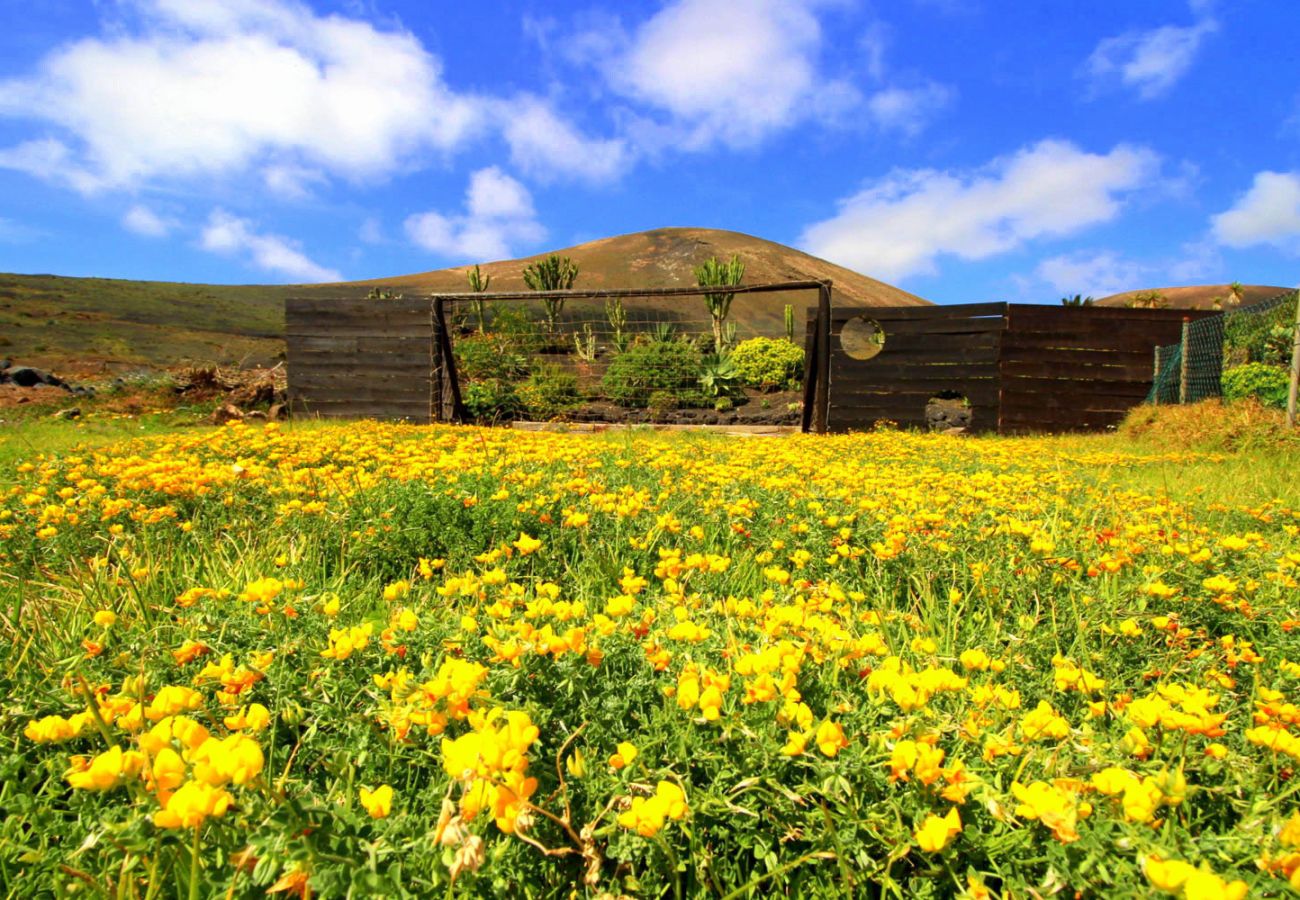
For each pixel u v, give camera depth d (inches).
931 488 167.5
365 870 33.0
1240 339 453.1
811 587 86.4
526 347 697.0
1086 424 451.5
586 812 43.8
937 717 49.0
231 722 44.3
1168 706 46.9
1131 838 36.2
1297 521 144.3
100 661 62.9
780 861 43.7
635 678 54.2
